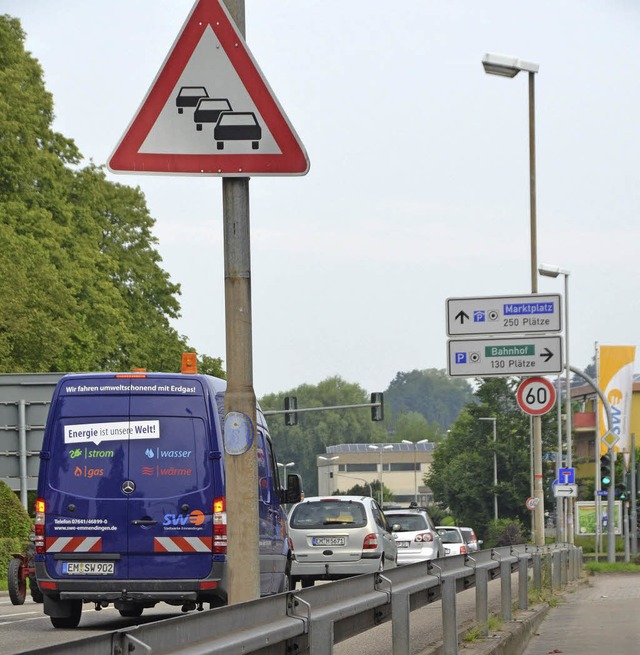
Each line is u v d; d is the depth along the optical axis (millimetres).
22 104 69375
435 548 45188
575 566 49719
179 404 20312
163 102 10352
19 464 42938
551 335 33188
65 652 5734
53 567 20219
